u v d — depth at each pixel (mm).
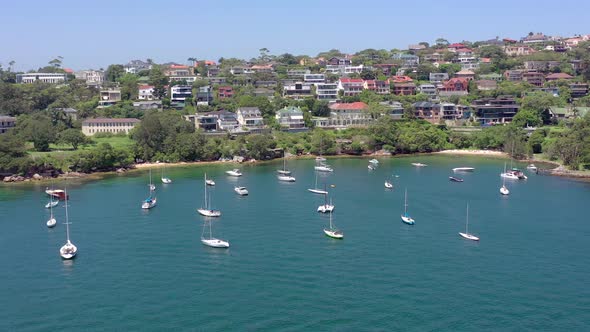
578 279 109750
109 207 165125
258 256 122062
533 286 106500
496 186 196750
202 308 97375
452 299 100688
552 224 146500
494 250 126312
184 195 182250
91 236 136625
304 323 91938
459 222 149000
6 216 155375
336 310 96375
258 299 100688
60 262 119375
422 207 165250
